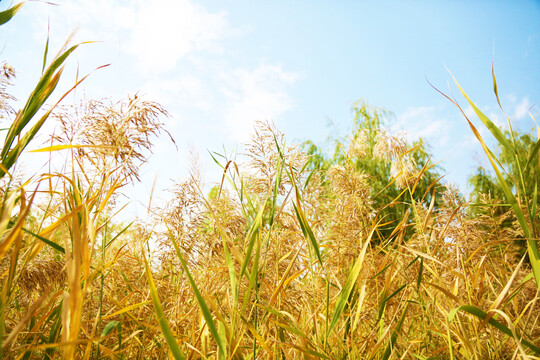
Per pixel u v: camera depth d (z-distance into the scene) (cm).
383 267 212
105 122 182
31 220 216
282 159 208
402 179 264
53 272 183
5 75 233
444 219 288
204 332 185
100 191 170
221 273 224
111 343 231
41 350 173
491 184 927
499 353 227
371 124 1354
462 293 244
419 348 252
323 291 248
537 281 139
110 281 263
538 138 142
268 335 200
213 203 226
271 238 224
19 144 127
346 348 198
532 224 142
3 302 119
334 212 255
